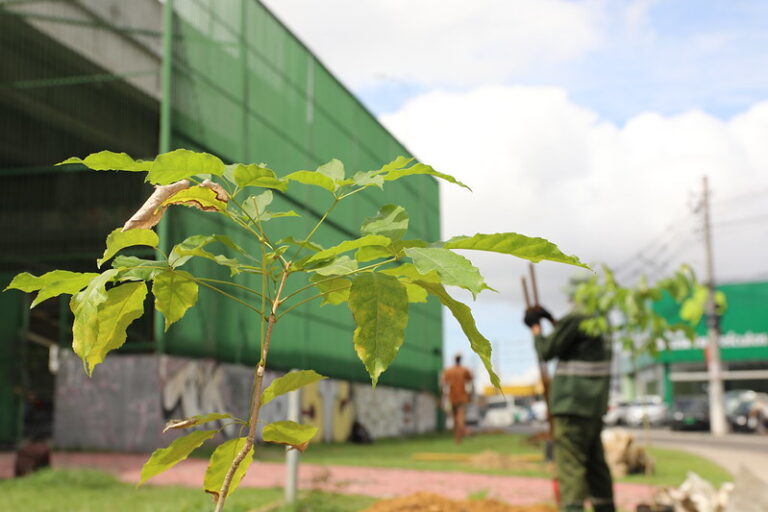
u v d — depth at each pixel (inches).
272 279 62.6
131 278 60.3
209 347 570.9
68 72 580.4
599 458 207.2
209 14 596.4
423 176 1149.1
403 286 55.6
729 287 1722.4
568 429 199.9
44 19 568.1
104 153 57.5
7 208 577.6
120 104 570.6
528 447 646.5
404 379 1023.0
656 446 705.6
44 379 628.4
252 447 60.7
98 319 62.0
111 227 558.6
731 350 1708.9
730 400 1358.3
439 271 52.5
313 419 730.8
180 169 57.6
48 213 572.7
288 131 719.7
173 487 325.7
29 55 576.4
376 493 308.0
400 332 53.5
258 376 61.6
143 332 531.8
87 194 567.8
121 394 522.3
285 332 691.4
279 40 712.4
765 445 854.5
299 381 64.6
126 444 514.9
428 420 1120.2
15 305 612.4
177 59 550.6
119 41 573.3
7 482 337.7
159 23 578.9
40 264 591.8
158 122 565.9
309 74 778.2
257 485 321.7
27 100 574.6
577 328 199.2
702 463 480.7
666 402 1775.3
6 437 604.7
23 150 579.5
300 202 721.6
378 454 571.2
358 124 912.3
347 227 834.2
